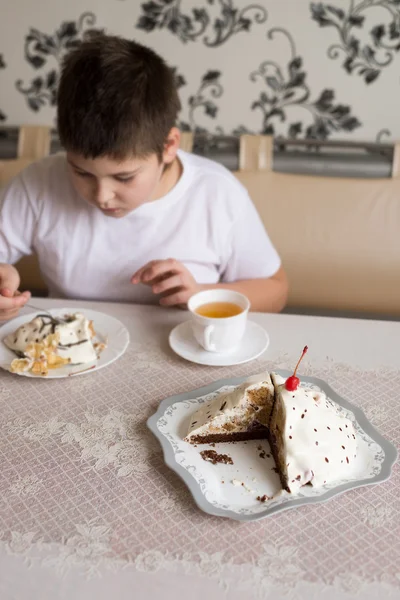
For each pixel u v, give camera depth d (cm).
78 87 88
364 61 156
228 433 73
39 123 173
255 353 90
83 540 59
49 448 72
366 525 61
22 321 98
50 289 129
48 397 81
